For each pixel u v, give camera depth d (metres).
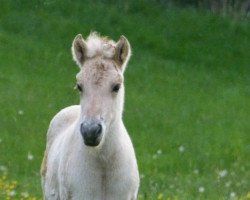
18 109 30.02
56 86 33.41
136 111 31.44
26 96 31.67
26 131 27.77
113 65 11.92
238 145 28.09
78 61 12.27
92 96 11.62
